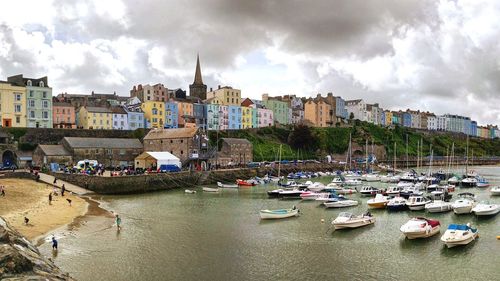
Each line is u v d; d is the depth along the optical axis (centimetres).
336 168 13662
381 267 3319
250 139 14838
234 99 17788
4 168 8888
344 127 18600
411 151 19925
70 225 4678
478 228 4588
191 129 11056
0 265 2086
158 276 3084
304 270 3250
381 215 5444
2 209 5106
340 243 4047
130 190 7938
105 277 3044
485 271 3209
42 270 2297
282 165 12288
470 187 8819
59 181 8038
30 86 11356
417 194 6581
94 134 11650
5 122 10912
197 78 19988
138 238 4206
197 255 3631
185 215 5519
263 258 3556
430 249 3794
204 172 9594
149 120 14650
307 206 6297
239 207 6212
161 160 9750
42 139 10694
